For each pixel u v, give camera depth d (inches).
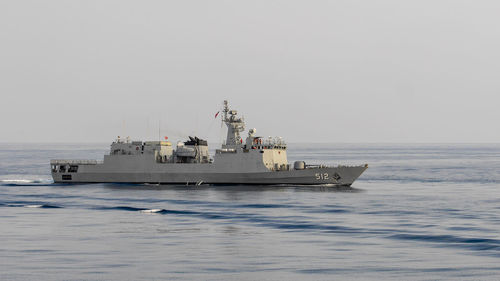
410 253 2357.3
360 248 2449.6
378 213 3366.1
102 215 3341.5
